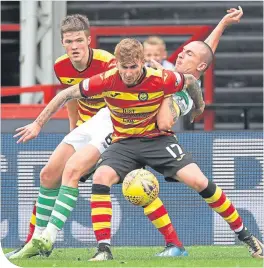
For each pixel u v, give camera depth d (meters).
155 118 18.61
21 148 23.73
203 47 20.08
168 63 27.23
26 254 19.47
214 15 37.06
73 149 19.56
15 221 23.73
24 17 31.62
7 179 23.73
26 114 26.33
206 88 32.00
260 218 23.73
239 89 37.41
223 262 18.03
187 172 18.50
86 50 19.70
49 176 19.72
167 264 17.58
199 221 23.70
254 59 37.59
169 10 37.06
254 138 23.70
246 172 23.73
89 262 17.91
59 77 20.17
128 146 18.64
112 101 18.39
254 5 37.28
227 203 18.80
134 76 17.83
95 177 18.39
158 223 19.44
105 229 18.33
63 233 23.58
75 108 20.52
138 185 18.25
